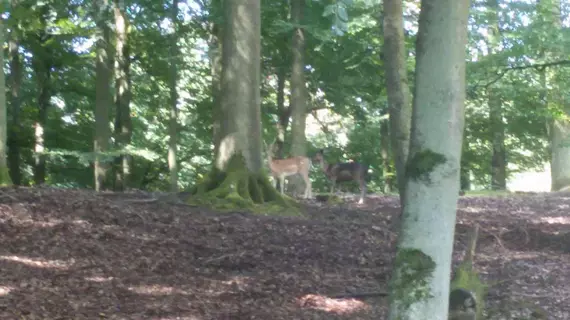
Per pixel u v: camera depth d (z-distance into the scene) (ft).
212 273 30.68
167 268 30.50
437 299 14.82
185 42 92.63
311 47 82.79
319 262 33.96
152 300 25.63
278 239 37.60
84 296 25.20
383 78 85.25
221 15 72.79
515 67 44.93
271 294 27.96
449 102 14.80
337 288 29.58
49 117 97.76
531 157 110.42
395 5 31.89
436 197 14.82
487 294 28.81
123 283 27.45
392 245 38.88
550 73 54.19
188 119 101.14
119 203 41.68
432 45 14.88
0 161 46.85
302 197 64.28
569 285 31.94
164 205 43.32
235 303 26.32
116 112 86.53
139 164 105.19
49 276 27.04
